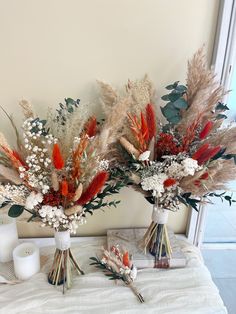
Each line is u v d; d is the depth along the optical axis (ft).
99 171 3.05
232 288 5.05
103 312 3.24
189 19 3.67
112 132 3.32
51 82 3.80
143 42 3.72
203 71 3.45
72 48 3.66
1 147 2.87
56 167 2.73
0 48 3.57
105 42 3.67
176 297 3.44
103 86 3.64
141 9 3.56
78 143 2.99
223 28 3.66
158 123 3.76
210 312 3.29
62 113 3.39
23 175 2.85
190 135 3.39
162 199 3.49
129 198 4.54
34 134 2.99
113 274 3.66
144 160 3.29
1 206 3.38
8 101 3.85
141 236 4.44
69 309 3.26
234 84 4.16
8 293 3.46
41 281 3.66
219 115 3.60
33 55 3.65
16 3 3.39
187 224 4.86
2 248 3.99
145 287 3.59
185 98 3.60
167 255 3.96
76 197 2.87
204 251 5.88
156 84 3.95
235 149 3.30
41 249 4.31
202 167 3.10
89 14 3.52
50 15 3.48
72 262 3.73
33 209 3.01
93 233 4.75
